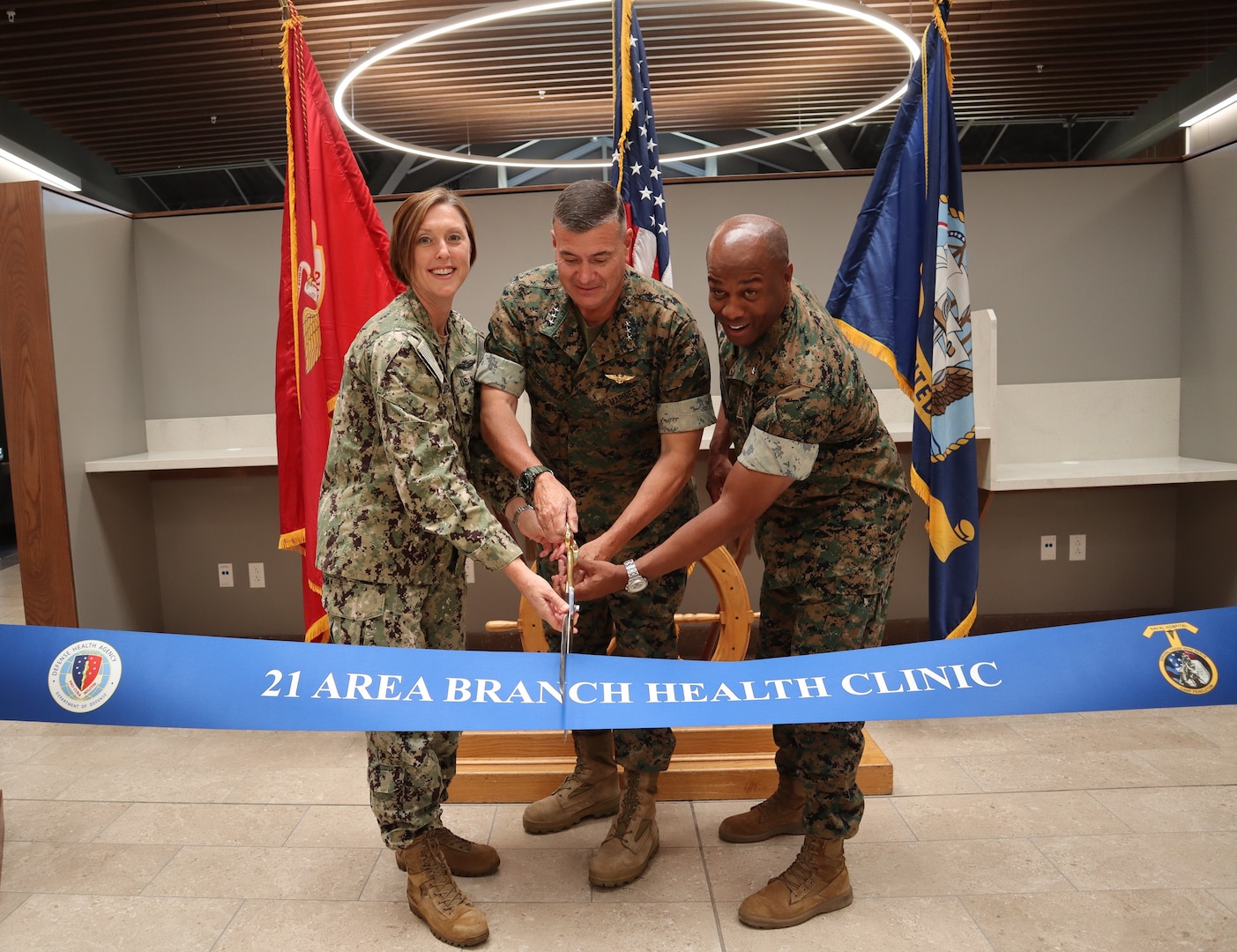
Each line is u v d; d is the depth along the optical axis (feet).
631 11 8.00
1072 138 13.56
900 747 8.59
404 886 6.19
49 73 12.46
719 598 8.46
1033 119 13.65
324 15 11.52
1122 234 11.61
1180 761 8.07
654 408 5.79
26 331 10.16
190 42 11.91
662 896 5.97
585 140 14.89
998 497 11.96
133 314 11.92
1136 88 13.98
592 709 4.10
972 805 7.28
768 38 11.83
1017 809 7.18
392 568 5.34
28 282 10.09
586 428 5.90
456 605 5.86
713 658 8.98
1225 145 10.71
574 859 6.50
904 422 11.90
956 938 5.41
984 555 12.09
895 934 5.47
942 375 7.91
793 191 11.48
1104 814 7.06
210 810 7.47
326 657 4.33
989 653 4.39
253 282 11.95
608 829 7.01
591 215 4.87
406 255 5.21
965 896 5.89
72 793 7.83
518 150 15.16
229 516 12.33
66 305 10.47
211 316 12.00
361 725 3.99
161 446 12.18
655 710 4.10
